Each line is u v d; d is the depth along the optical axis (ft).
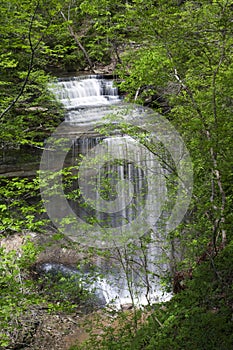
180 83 18.02
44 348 23.26
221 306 13.05
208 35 17.84
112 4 23.21
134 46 22.50
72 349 16.58
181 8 18.39
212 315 12.32
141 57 20.35
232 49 18.53
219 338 11.69
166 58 18.40
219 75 17.53
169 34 16.25
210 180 18.15
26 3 16.67
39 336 24.17
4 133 19.65
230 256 14.90
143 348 13.96
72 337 23.76
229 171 14.88
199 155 17.61
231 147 15.06
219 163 15.34
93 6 23.27
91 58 53.31
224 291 13.61
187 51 17.90
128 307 22.77
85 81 47.24
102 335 16.15
